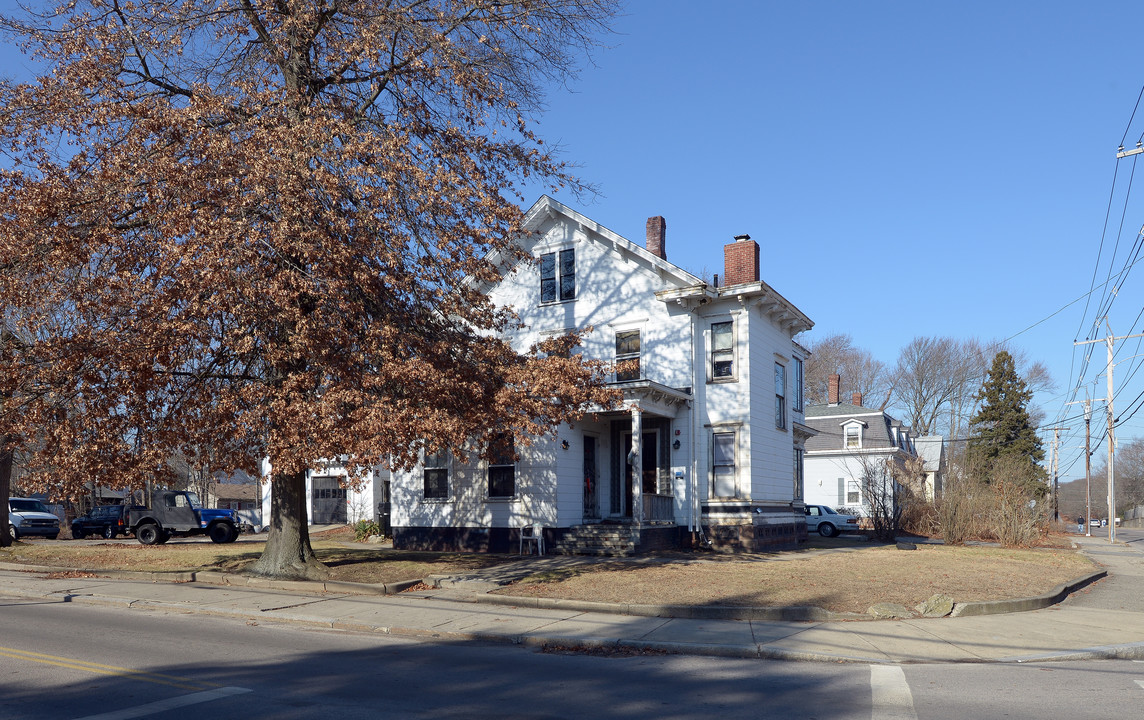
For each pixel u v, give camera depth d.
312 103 16.23
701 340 24.77
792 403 28.52
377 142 14.77
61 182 12.95
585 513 24.03
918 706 7.77
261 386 13.76
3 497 25.14
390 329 13.69
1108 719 7.27
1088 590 17.02
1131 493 116.50
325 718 7.19
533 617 12.87
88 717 7.11
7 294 12.92
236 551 22.44
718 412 24.22
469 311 16.62
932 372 67.56
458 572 17.64
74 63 14.16
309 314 13.36
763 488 24.80
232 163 12.97
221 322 13.13
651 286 25.02
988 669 9.61
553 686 8.60
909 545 25.47
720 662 10.02
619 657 10.33
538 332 26.41
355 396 12.97
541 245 26.78
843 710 7.61
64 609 14.04
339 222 13.12
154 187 12.91
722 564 18.80
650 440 25.14
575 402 15.76
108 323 13.16
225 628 12.22
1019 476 30.06
